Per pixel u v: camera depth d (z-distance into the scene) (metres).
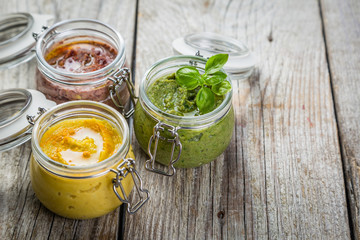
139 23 0.58
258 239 0.41
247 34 0.58
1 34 0.53
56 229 0.41
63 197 0.37
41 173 0.37
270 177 0.45
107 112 0.39
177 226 0.42
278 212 0.43
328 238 0.41
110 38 0.47
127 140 0.37
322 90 0.52
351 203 0.44
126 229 0.41
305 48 0.56
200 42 0.52
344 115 0.50
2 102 0.45
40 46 0.44
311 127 0.49
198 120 0.38
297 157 0.47
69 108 0.39
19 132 0.42
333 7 0.61
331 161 0.46
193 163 0.42
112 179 0.37
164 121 0.39
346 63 0.55
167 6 0.60
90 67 0.46
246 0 0.61
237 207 0.43
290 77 0.53
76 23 0.46
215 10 0.60
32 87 0.51
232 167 0.45
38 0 0.59
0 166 0.44
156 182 0.44
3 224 0.41
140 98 0.41
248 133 0.48
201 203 0.43
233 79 0.51
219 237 0.41
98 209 0.39
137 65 0.53
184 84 0.40
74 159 0.38
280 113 0.50
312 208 0.43
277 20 0.59
